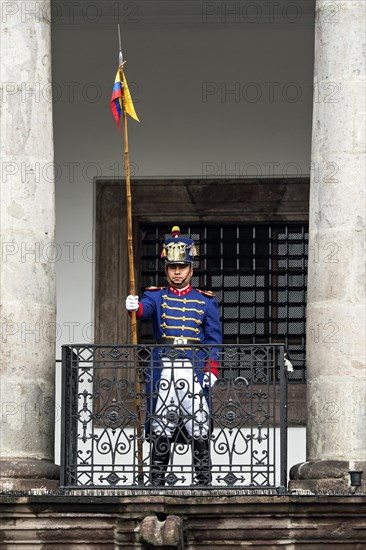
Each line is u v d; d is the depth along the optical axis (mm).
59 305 23234
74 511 18328
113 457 18969
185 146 23578
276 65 23656
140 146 23578
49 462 18859
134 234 23438
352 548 18328
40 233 19125
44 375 18922
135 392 19203
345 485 18406
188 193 23500
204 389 19375
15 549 18406
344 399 18609
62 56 23719
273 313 23391
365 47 19125
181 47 23750
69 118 23641
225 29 23719
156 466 18906
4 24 19344
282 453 18750
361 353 18672
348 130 19016
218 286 23484
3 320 18828
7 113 19188
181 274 19875
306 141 23531
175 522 17953
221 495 18297
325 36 19234
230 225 23562
